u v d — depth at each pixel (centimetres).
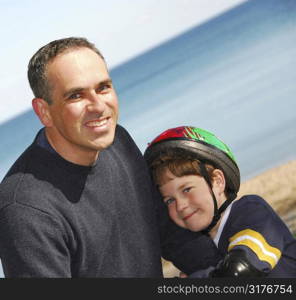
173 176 265
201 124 1427
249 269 241
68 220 225
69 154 231
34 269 213
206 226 268
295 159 922
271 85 1425
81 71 222
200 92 1711
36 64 227
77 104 223
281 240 257
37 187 222
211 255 279
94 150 232
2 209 218
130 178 262
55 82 222
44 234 216
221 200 271
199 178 263
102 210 240
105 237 239
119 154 264
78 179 232
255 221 258
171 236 286
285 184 706
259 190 707
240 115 1313
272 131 1111
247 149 1055
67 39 231
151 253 264
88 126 226
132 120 1788
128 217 254
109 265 244
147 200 267
